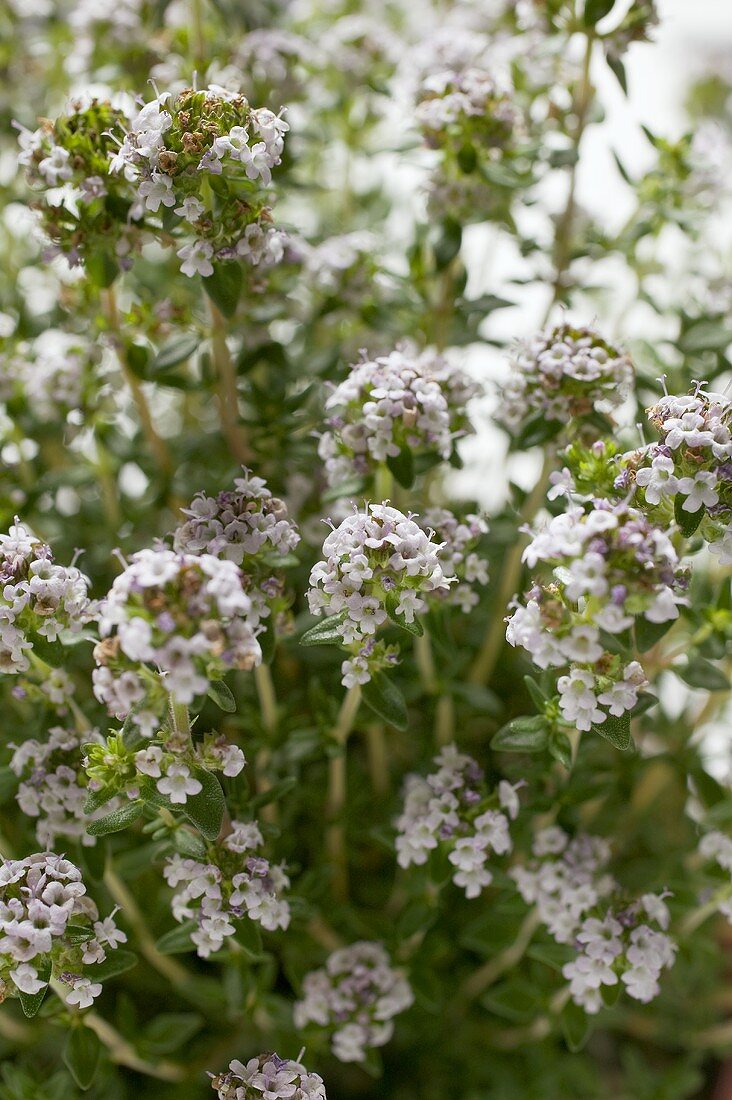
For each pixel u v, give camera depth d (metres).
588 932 0.20
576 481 0.20
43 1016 0.21
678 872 0.23
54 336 0.27
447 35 0.24
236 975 0.21
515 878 0.21
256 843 0.20
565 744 0.20
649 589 0.17
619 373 0.21
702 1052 0.25
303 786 0.23
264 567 0.20
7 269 0.26
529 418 0.21
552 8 0.23
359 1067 0.25
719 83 0.29
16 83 0.27
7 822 0.23
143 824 0.22
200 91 0.19
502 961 0.24
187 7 0.25
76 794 0.20
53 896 0.18
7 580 0.19
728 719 0.26
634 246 0.24
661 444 0.19
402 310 0.25
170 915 0.23
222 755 0.18
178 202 0.19
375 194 0.28
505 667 0.25
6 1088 0.22
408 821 0.21
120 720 0.21
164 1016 0.23
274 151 0.19
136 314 0.23
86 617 0.19
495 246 0.27
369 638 0.19
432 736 0.24
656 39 0.23
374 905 0.25
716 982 0.26
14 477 0.24
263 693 0.22
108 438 0.24
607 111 0.25
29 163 0.20
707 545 0.20
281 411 0.23
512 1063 0.25
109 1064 0.22
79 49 0.25
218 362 0.23
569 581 0.18
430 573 0.19
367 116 0.27
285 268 0.24
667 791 0.27
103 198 0.20
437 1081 0.25
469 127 0.23
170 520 0.25
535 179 0.23
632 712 0.20
